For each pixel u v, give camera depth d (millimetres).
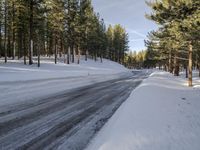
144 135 7055
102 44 79812
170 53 45250
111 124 8578
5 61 39281
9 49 54875
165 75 38250
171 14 24594
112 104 13031
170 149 6203
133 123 8242
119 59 103812
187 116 10164
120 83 26422
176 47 27781
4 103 12172
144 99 13305
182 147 6422
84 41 58906
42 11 37938
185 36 22984
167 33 29047
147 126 7973
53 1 44594
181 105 12781
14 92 15359
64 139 7090
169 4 24094
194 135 7586
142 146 6230
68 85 22219
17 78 23188
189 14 23438
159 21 26359
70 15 47781
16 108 11180
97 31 75250
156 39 43531
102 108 11859
